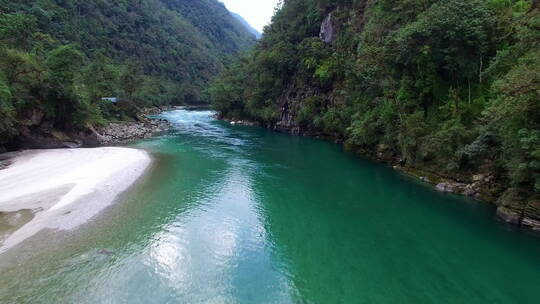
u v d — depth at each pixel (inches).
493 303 497.4
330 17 2303.2
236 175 1139.9
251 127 2637.8
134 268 565.3
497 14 1061.8
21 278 523.5
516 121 732.7
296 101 2361.0
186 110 4136.3
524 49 847.7
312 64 2197.3
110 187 935.7
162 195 909.2
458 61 1080.8
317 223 770.8
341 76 1974.7
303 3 2696.9
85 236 662.5
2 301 470.9
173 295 503.8
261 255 625.9
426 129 1135.0
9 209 768.3
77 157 1284.4
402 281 551.5
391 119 1307.8
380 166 1316.4
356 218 800.9
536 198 740.7
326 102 2081.7
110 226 709.9
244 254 628.4
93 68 2591.0
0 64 1385.3
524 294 520.1
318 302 496.1
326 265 596.4
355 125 1509.6
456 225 765.3
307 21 2608.3
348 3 2282.2
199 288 522.9
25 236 647.8
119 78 2741.1
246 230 726.5
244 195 943.7
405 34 1154.0
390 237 705.6
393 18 1485.0
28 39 2180.1
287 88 2536.9
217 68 6820.9
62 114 1619.1
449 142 983.6
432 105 1210.6
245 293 514.6
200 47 7165.4
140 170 1129.4
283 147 1715.1
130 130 2069.4
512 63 900.6
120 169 1111.6
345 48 2030.0
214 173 1151.6
